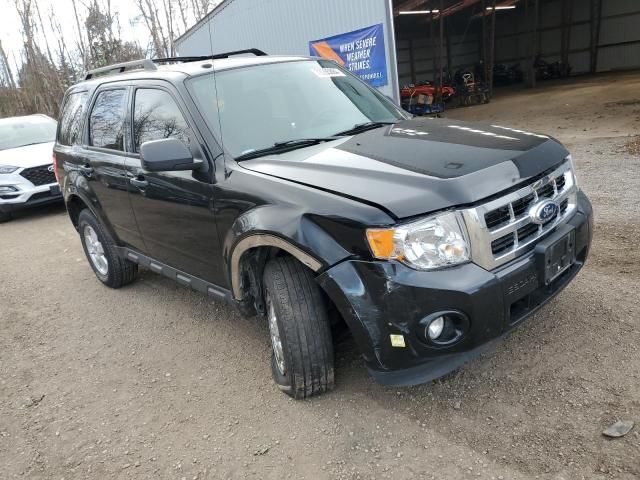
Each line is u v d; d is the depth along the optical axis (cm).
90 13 2211
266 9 1576
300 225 274
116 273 529
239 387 346
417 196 254
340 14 1363
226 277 345
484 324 257
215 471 275
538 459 249
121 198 442
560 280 307
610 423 263
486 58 2627
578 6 2884
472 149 293
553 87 2411
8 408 359
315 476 262
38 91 2416
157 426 319
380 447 273
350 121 382
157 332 441
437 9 2573
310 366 299
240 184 314
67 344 443
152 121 398
